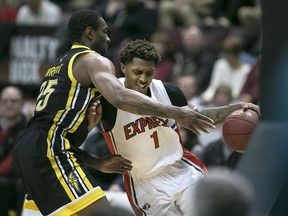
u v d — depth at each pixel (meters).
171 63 13.93
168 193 6.58
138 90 6.37
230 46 13.20
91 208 6.17
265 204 4.45
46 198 6.29
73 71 6.38
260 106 4.95
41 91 6.57
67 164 6.27
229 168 8.93
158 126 6.53
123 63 6.41
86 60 6.27
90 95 6.35
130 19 14.68
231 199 2.71
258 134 4.80
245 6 15.48
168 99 6.58
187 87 12.55
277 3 4.97
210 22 15.18
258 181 4.55
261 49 5.05
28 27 14.76
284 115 4.84
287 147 4.66
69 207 6.20
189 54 13.89
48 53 14.67
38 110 6.43
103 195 6.24
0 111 12.74
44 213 6.33
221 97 11.81
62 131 6.34
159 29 14.70
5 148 11.80
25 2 15.66
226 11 15.56
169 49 14.06
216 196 2.71
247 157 4.70
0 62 14.90
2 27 14.82
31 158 6.26
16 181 11.14
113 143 6.65
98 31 6.60
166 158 6.59
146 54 6.27
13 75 14.88
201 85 13.56
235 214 2.71
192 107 6.67
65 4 16.92
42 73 14.68
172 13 15.36
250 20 15.26
